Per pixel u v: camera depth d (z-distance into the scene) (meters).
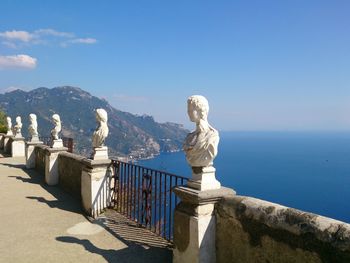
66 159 9.89
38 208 7.91
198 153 4.07
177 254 4.36
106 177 7.57
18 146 18.78
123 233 6.12
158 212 5.93
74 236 6.01
